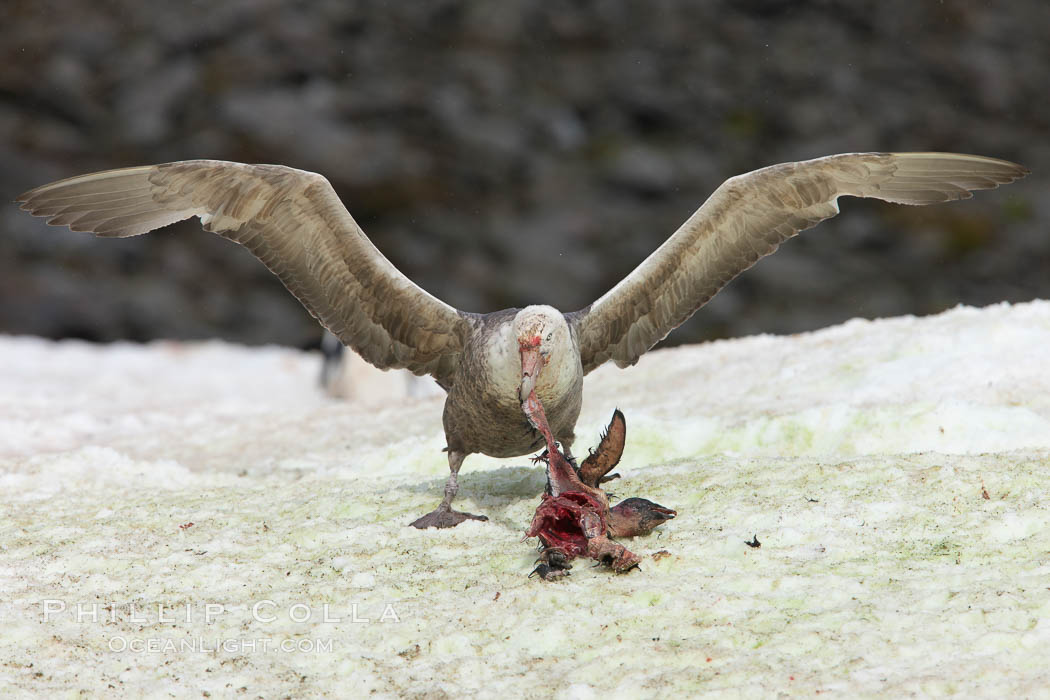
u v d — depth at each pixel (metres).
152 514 11.53
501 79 42.72
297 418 17.39
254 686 7.73
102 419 18.47
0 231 37.06
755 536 9.16
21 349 27.77
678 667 7.38
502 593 8.64
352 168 39.19
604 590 8.50
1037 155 42.50
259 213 10.76
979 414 11.48
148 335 36.22
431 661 7.86
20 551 10.46
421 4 44.28
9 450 16.17
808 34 45.53
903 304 36.91
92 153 38.75
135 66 40.69
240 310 37.38
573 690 7.20
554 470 9.16
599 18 45.00
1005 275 37.91
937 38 45.72
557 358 9.72
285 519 11.12
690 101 42.97
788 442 12.06
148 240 38.19
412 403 17.56
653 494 10.48
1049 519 8.89
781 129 42.56
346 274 11.02
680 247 10.91
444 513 10.48
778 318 36.28
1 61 39.94
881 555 8.67
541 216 39.16
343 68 41.66
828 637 7.49
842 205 39.88
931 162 10.73
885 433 11.59
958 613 7.58
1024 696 6.62
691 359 17.03
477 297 37.38
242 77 40.72
